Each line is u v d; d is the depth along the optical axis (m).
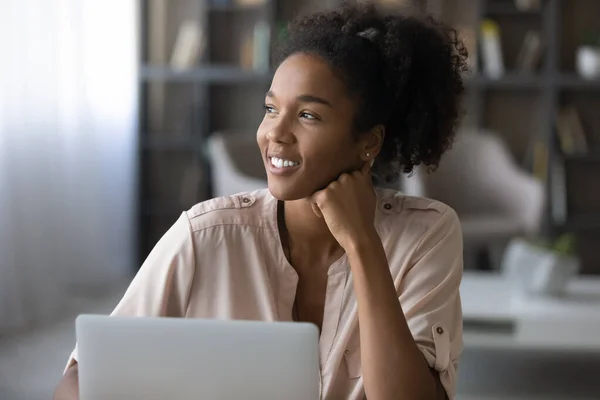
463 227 5.21
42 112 5.00
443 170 5.67
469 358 4.33
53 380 3.79
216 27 6.46
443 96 1.59
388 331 1.38
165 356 1.23
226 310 1.51
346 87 1.45
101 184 5.80
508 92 6.36
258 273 1.51
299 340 1.20
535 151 6.11
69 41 5.29
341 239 1.44
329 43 1.46
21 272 4.76
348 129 1.47
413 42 1.54
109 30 5.79
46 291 5.00
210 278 1.51
